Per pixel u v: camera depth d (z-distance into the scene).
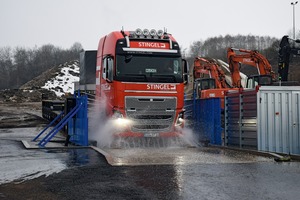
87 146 12.52
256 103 12.21
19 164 9.07
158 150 11.88
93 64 16.22
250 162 9.36
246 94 12.92
